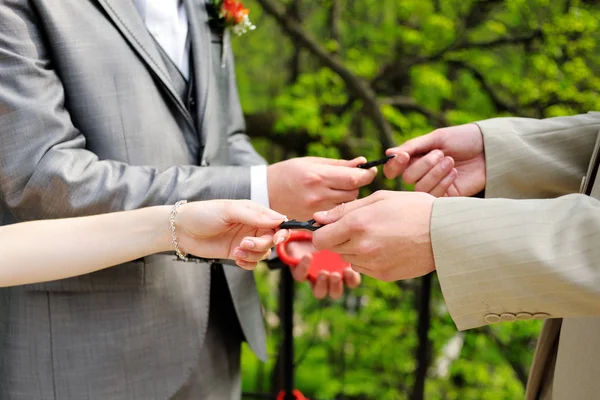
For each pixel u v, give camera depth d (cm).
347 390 415
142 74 146
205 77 160
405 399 428
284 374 211
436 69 488
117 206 137
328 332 465
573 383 117
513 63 477
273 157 572
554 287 105
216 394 170
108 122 141
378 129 448
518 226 109
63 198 133
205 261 144
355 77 447
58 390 147
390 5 493
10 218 151
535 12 462
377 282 427
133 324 147
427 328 206
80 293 145
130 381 149
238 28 173
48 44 138
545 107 457
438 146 162
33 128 131
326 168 147
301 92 456
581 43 438
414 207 116
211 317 169
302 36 454
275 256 189
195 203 131
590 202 111
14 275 128
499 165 155
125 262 145
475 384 423
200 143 158
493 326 414
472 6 467
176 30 158
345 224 118
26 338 147
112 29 143
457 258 111
